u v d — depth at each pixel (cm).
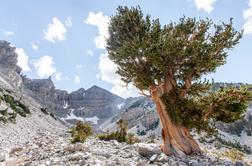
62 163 1270
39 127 6494
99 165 1170
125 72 1709
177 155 1526
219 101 1593
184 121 1606
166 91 1667
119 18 1806
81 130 3681
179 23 1830
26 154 1873
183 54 1526
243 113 1623
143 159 1394
